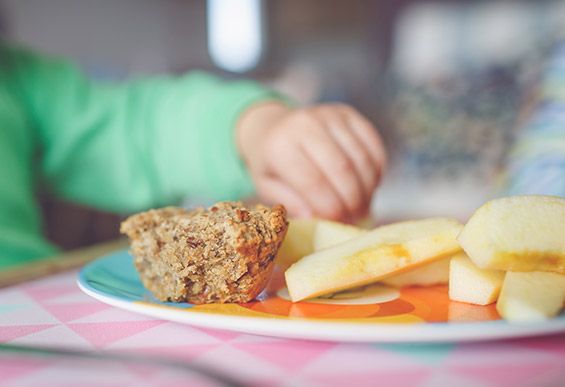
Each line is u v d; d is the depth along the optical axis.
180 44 1.48
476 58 1.41
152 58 1.41
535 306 0.21
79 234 0.63
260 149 0.45
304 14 1.55
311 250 0.28
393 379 0.18
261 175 0.43
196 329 0.23
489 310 0.24
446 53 1.45
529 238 0.23
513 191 0.56
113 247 0.43
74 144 0.63
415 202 1.18
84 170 0.64
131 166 0.63
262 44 1.58
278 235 0.25
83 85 0.69
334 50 1.56
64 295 0.29
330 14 1.54
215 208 0.26
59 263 0.37
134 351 0.21
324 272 0.24
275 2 1.56
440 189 1.25
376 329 0.19
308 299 0.25
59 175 0.63
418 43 1.48
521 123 0.67
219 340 0.22
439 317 0.23
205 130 0.58
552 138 0.58
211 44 1.54
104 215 0.64
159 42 1.42
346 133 0.38
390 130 1.41
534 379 0.18
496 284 0.24
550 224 0.23
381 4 1.51
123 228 0.27
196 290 0.25
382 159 0.39
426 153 1.32
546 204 0.24
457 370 0.19
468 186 1.22
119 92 0.69
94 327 0.23
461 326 0.19
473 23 1.43
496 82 1.32
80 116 0.64
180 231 0.25
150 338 0.22
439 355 0.20
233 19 1.56
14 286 0.31
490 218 0.23
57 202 0.64
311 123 0.38
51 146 0.64
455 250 0.25
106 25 1.28
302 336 0.20
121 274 0.29
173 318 0.22
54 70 0.68
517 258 0.23
